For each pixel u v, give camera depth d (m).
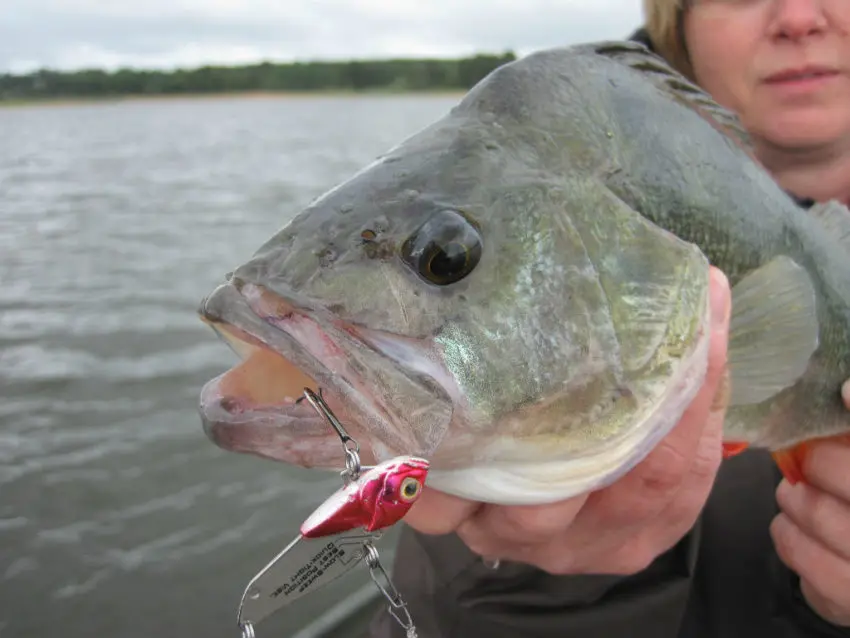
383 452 0.18
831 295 0.27
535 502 0.20
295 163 3.82
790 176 0.38
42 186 3.11
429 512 0.21
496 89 0.21
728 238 0.23
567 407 0.20
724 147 0.24
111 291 1.42
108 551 0.66
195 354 1.08
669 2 0.38
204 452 0.82
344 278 0.19
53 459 0.80
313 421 0.18
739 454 0.34
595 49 0.23
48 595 0.61
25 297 1.38
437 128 0.21
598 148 0.21
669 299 0.21
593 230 0.20
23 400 0.93
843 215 0.29
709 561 0.31
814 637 0.29
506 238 0.20
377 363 0.18
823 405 0.28
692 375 0.21
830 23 0.35
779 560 0.30
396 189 0.20
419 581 0.29
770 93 0.36
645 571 0.27
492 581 0.27
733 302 0.24
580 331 0.20
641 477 0.21
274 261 0.19
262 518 0.71
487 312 0.19
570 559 0.23
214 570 0.64
